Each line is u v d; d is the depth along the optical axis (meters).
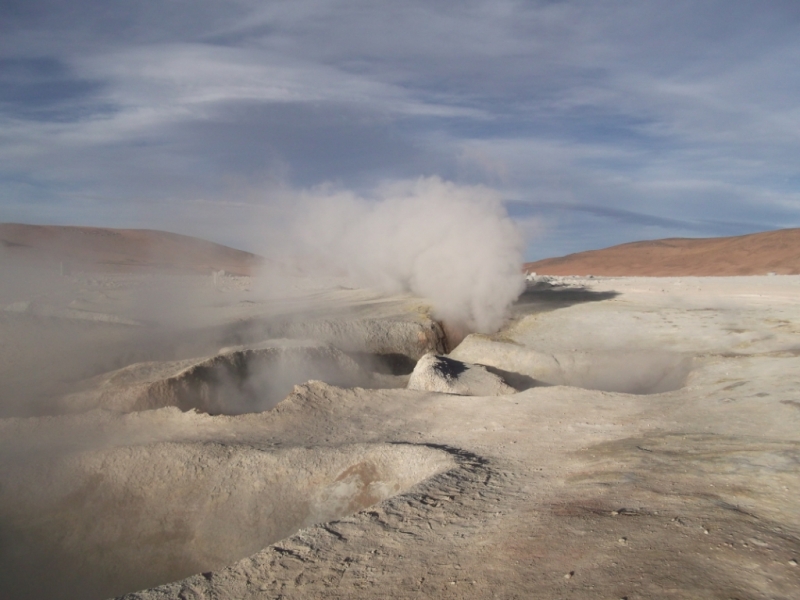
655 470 5.47
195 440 8.29
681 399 9.15
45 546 6.90
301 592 3.87
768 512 4.12
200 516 7.10
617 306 21.64
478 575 3.76
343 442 8.12
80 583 6.51
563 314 20.27
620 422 8.06
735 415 7.62
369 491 7.09
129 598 3.97
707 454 5.79
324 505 7.03
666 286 30.42
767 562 3.36
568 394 9.99
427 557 4.16
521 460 6.66
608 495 4.95
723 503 4.38
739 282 32.62
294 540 4.68
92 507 7.33
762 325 16.73
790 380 9.38
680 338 15.89
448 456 6.96
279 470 7.44
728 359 12.40
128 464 7.72
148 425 8.99
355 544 4.52
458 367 12.72
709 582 3.20
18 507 7.28
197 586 4.07
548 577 3.57
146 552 6.84
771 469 5.01
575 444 7.15
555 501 5.00
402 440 8.12
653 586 3.23
